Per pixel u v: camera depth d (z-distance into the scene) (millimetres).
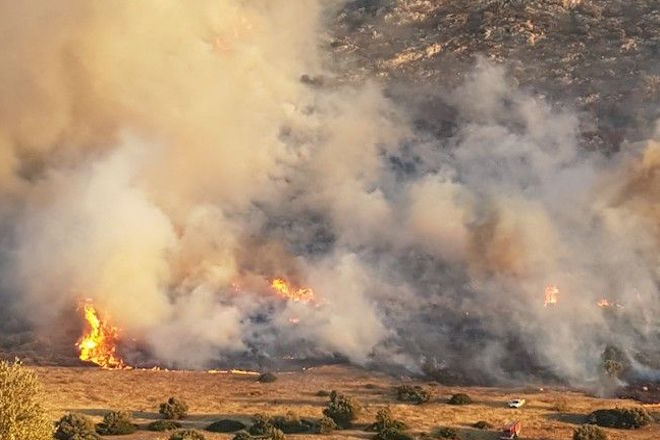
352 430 62031
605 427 64562
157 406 70500
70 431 57031
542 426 64000
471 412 68625
